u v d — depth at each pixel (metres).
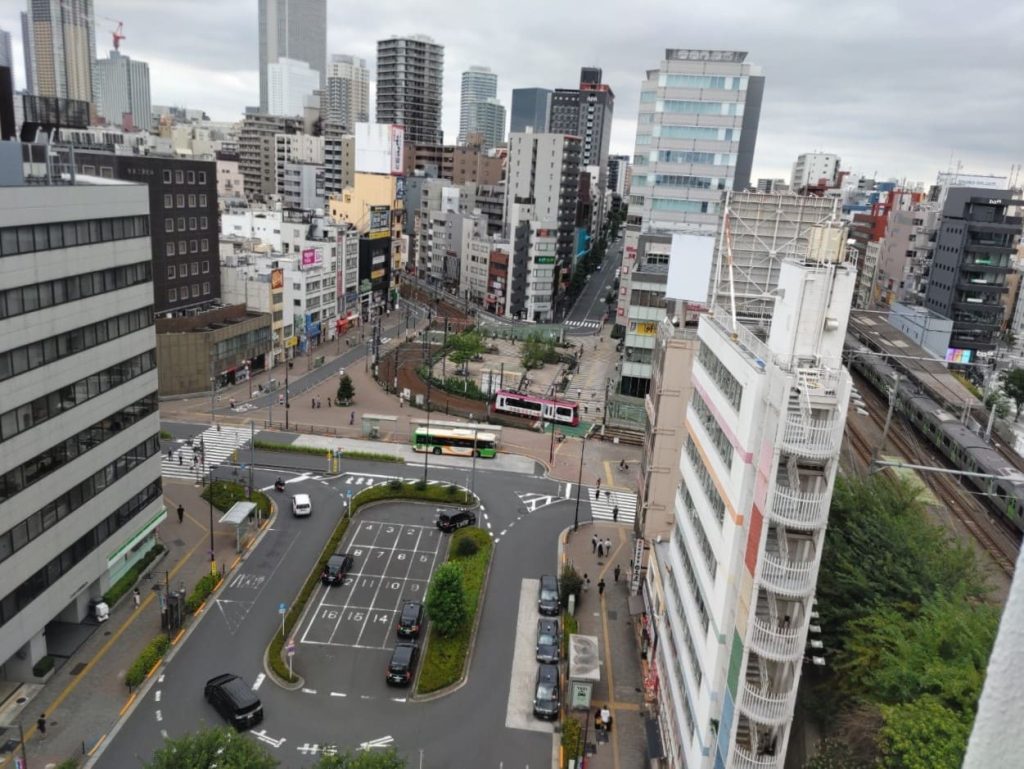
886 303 165.25
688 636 36.72
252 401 98.00
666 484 53.34
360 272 152.00
